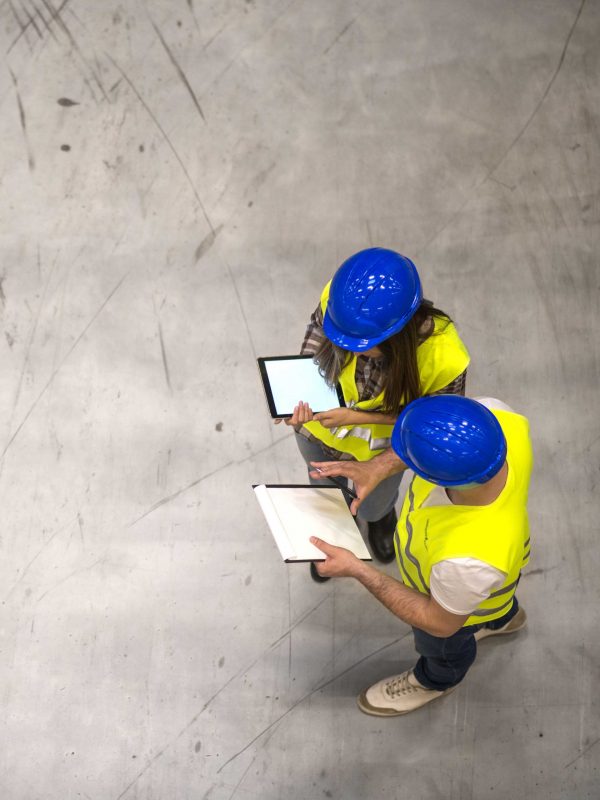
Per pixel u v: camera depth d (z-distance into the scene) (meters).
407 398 2.22
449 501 2.00
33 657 3.04
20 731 2.93
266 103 4.02
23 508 3.27
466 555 1.90
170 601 3.15
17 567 3.18
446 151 3.98
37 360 3.51
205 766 2.91
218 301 3.66
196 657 3.07
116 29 4.09
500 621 2.95
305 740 2.96
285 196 3.86
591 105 4.09
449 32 4.19
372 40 4.16
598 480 3.41
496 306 3.71
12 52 4.02
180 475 3.36
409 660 3.10
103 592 3.15
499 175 3.95
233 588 3.18
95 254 3.71
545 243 3.83
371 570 2.17
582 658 3.12
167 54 4.07
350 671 3.08
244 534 3.27
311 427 2.58
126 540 3.24
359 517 3.11
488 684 3.07
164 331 3.59
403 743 2.96
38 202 3.78
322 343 2.36
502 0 4.22
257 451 3.41
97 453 3.38
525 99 4.09
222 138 3.95
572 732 3.00
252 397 3.50
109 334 3.57
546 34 4.21
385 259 2.09
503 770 2.94
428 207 3.87
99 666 3.04
